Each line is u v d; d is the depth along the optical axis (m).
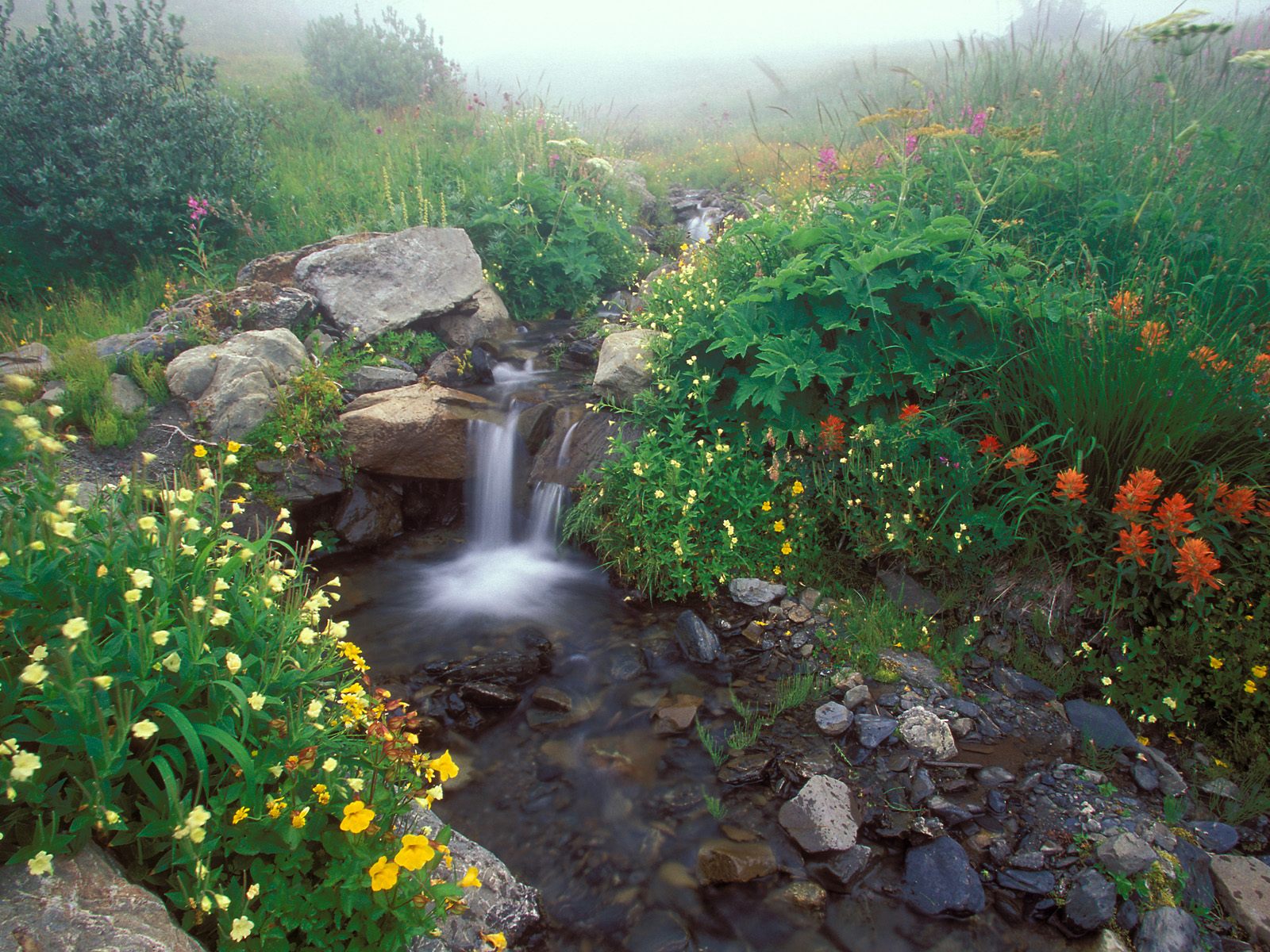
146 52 8.92
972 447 4.64
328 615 4.92
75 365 5.60
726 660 4.39
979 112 6.95
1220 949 2.76
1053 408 4.46
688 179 13.67
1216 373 4.08
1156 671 3.82
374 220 8.30
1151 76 7.29
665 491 5.01
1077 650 4.08
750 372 5.16
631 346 6.03
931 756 3.62
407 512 6.00
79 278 8.16
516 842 3.32
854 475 4.82
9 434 2.30
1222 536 3.83
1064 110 7.09
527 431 6.07
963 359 4.76
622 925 2.95
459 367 6.77
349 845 2.36
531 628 4.79
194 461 5.26
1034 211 5.99
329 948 2.30
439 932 2.57
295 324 6.53
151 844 2.27
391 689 4.22
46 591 2.36
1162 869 3.00
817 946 2.87
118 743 2.07
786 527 4.89
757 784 3.58
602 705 4.12
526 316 8.30
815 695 4.07
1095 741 3.69
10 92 7.94
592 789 3.59
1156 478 3.86
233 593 2.72
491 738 3.92
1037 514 4.35
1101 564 4.05
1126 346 4.25
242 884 2.31
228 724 2.39
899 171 6.19
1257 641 3.62
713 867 3.15
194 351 5.80
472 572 5.48
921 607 4.43
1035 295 4.80
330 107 12.84
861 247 5.16
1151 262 5.11
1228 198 5.75
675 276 6.85
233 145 8.63
